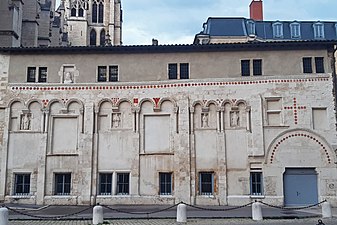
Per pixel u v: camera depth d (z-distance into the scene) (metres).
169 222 20.19
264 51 29.73
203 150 28.78
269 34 46.69
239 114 29.08
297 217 21.92
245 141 28.67
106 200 28.47
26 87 29.88
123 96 29.80
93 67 30.30
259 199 27.83
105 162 29.09
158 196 28.45
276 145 28.39
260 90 29.09
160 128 29.45
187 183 28.34
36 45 45.12
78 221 20.89
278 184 27.94
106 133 29.44
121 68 30.23
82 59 30.44
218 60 29.88
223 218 21.62
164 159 28.94
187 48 29.92
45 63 30.34
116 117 29.69
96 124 29.52
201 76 29.70
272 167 28.14
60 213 23.86
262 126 28.58
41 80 30.25
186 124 29.11
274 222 20.11
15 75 30.08
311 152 28.19
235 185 28.19
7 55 30.36
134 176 28.77
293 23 47.53
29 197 28.53
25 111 29.53
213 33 44.91
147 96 29.73
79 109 29.66
